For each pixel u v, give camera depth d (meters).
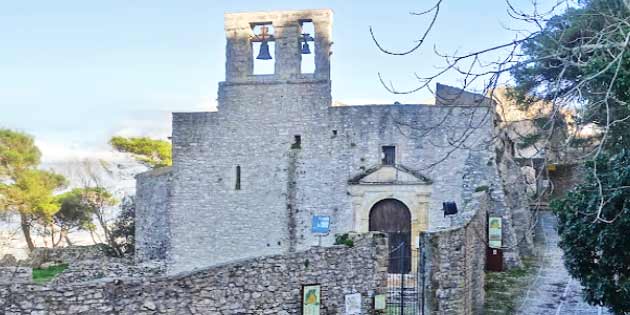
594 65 10.10
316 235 27.75
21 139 45.44
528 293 20.28
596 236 13.31
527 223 26.70
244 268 13.05
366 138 27.66
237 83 28.73
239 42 28.81
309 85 28.23
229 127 28.78
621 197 12.66
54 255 35.28
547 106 22.64
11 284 10.96
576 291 20.34
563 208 14.27
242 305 12.94
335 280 14.23
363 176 27.38
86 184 48.53
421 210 26.86
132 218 42.31
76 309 11.31
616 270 13.27
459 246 16.20
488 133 26.22
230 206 28.59
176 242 28.92
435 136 26.97
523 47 12.36
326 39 28.25
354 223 27.38
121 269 24.89
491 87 8.97
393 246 27.08
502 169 27.34
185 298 12.33
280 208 28.17
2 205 44.22
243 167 28.58
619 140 16.33
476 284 18.31
